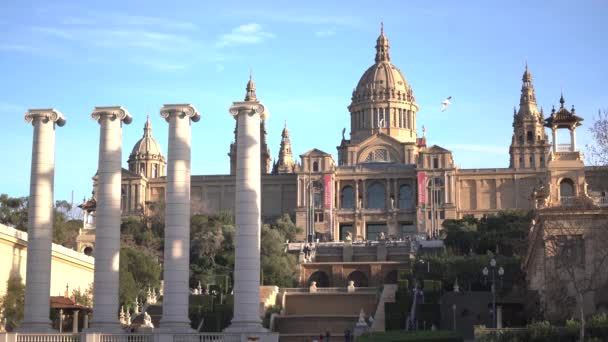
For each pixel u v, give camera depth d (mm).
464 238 178125
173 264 74250
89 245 163000
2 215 174875
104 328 74750
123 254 140875
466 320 110688
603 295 91750
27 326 77062
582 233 95375
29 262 78250
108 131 78000
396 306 119562
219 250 176375
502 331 79188
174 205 75188
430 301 119625
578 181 103000
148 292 136500
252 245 73938
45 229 78750
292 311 138500
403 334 81250
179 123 76312
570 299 91000
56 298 97062
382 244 194000
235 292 73750
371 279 175500
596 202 99875
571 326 76125
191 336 71000
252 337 69000
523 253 132625
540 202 104438
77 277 118688
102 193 77125
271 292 138125
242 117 75812
